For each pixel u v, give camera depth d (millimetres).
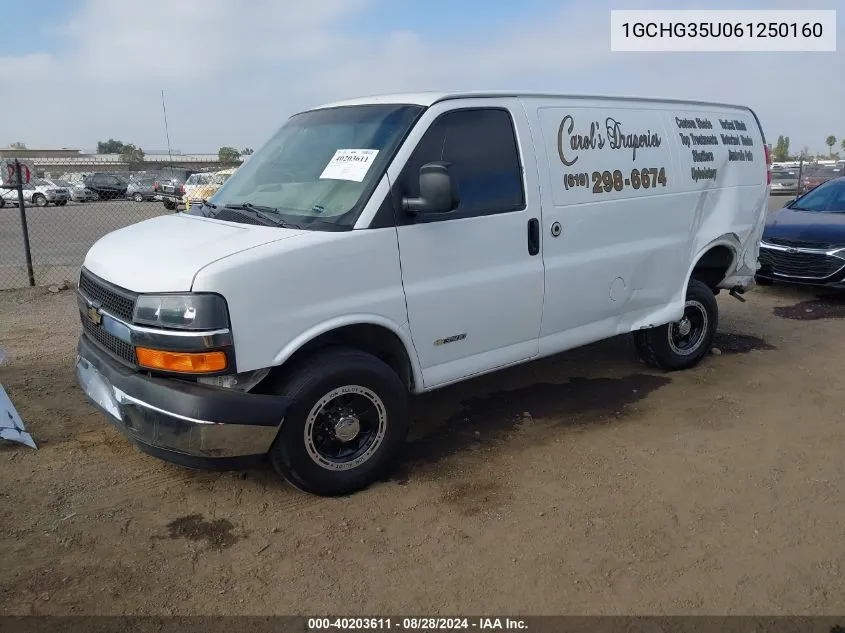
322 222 3543
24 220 9133
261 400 3271
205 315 3092
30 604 2842
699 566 3131
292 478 3531
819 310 8070
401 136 3736
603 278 4715
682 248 5285
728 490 3795
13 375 5512
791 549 3266
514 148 4176
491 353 4238
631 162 4828
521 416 4832
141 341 3236
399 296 3670
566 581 3025
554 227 4340
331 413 3572
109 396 3529
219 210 4039
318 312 3391
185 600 2896
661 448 4312
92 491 3738
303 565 3133
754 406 5000
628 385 5441
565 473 3984
